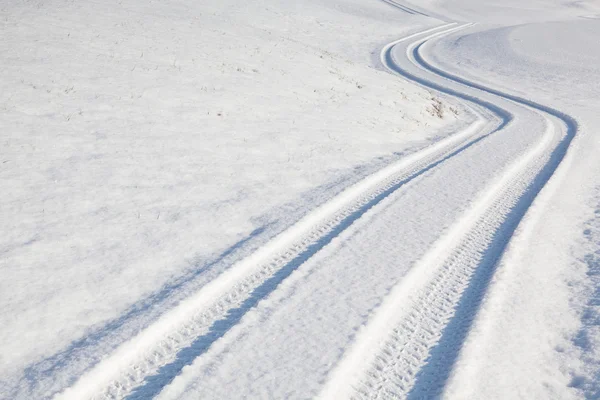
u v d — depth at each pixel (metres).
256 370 5.81
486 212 11.07
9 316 6.50
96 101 13.27
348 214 10.44
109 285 7.39
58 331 6.37
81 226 8.79
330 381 5.65
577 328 7.18
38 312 6.65
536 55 43.81
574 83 33.97
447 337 6.65
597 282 8.56
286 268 8.20
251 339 6.36
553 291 8.12
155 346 6.28
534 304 7.63
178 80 15.91
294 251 8.78
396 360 6.18
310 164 13.05
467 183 12.63
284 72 19.92
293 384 5.59
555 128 21.25
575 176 14.59
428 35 55.81
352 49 45.50
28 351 5.99
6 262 7.55
